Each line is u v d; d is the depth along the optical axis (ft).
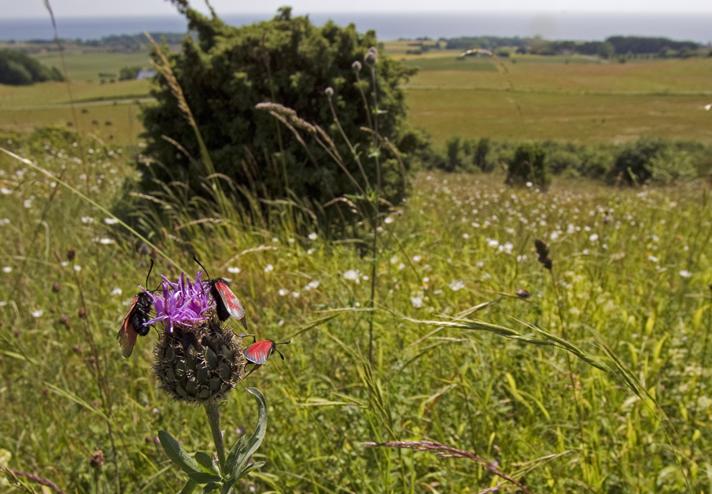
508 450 9.99
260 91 26.61
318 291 15.89
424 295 14.88
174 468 9.90
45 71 327.67
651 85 423.64
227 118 26.96
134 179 28.48
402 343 12.98
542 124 287.89
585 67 497.05
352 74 26.84
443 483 9.32
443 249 20.20
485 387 11.07
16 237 21.31
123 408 11.81
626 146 117.60
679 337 12.93
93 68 516.73
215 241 21.71
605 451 9.69
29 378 12.72
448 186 44.57
